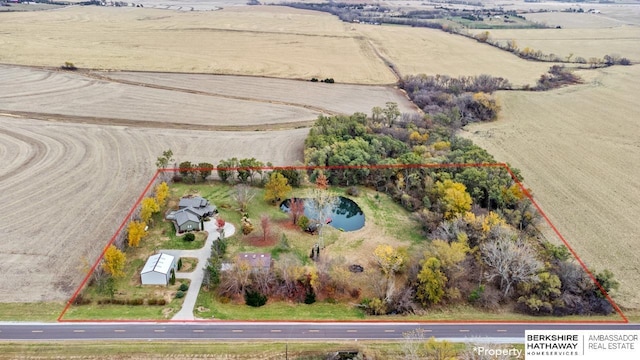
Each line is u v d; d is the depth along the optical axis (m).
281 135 128.75
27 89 151.75
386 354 59.25
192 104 148.25
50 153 110.44
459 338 62.94
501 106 161.25
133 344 58.41
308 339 61.44
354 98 162.12
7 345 57.09
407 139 123.06
